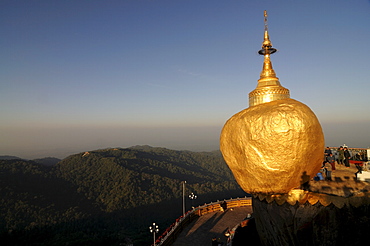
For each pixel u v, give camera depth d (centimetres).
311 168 1152
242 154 1186
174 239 2162
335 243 1030
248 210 2983
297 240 1100
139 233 9169
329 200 1047
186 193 15300
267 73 1401
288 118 1090
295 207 1106
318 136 1129
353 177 1277
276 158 1098
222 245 1972
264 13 1473
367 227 988
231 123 1260
